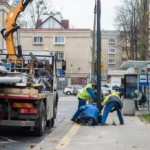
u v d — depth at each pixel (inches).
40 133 625.3
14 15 821.2
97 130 682.8
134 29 2469.2
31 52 729.0
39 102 610.5
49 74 708.0
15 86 587.2
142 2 1987.0
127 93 1302.9
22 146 537.0
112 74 2812.5
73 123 799.7
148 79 1196.5
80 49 3324.3
